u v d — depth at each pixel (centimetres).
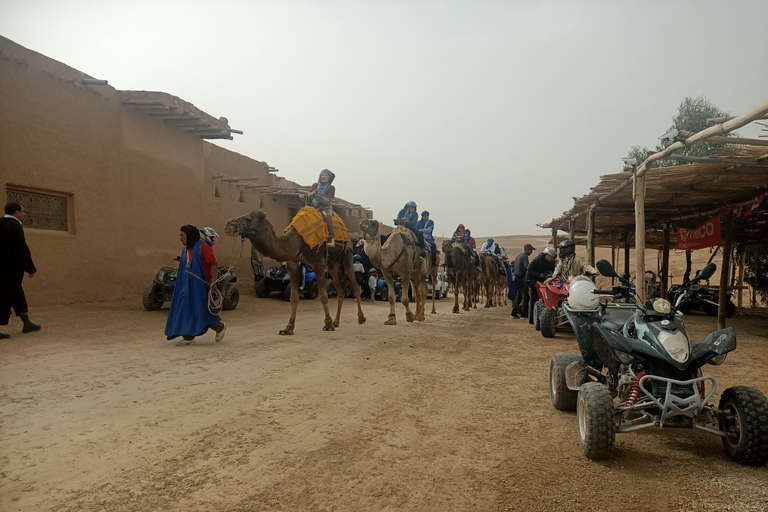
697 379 352
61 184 1224
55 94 1212
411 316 1269
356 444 400
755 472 354
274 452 379
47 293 1188
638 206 877
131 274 1427
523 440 418
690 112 2911
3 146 1094
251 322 1212
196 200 1711
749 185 984
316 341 903
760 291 2222
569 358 507
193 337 831
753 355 820
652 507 301
